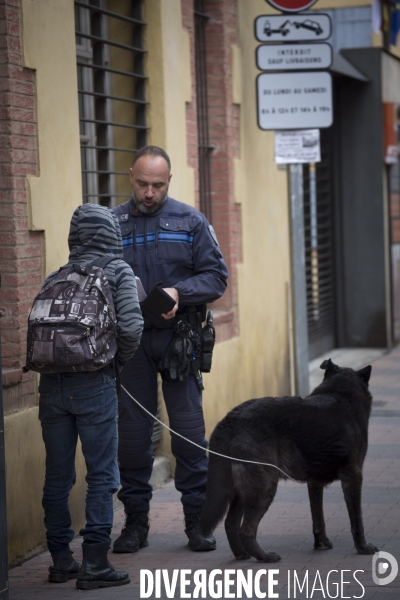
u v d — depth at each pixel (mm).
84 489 10430
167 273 9562
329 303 24422
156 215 9656
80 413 8117
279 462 8781
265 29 15461
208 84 15180
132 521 9617
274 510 10906
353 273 24625
